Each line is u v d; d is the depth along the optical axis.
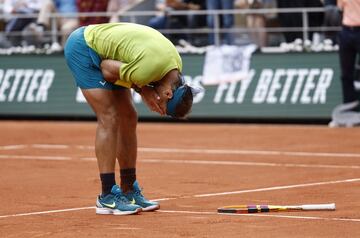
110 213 26.86
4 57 65.50
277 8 58.56
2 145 48.62
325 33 58.31
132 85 26.97
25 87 64.62
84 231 24.09
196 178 34.78
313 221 24.91
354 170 36.31
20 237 23.39
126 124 27.59
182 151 44.16
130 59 26.17
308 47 57.28
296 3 58.00
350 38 52.91
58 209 28.03
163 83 26.48
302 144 46.28
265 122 58.09
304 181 33.47
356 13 52.50
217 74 59.25
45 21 63.38
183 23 60.78
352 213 26.17
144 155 42.72
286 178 34.38
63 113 63.22
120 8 62.62
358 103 54.84
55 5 63.22
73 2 62.78
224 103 58.91
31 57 64.62
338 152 42.69
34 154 44.31
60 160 41.66
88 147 47.00
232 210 26.48
